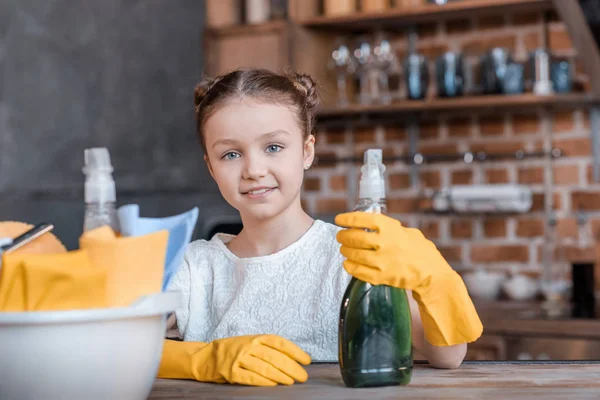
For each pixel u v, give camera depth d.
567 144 3.01
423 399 0.76
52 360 0.69
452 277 0.88
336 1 3.12
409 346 0.85
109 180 0.78
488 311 2.53
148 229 0.80
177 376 0.93
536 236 3.03
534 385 0.82
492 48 3.02
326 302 1.25
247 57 3.13
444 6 2.91
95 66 2.69
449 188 3.01
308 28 3.14
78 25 2.62
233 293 1.33
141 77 2.88
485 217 3.10
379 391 0.81
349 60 3.08
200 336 1.35
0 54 2.32
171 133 3.01
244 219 1.32
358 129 3.33
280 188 1.18
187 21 3.13
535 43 3.02
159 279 0.76
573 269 2.70
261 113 1.15
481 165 3.12
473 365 0.98
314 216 2.85
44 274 0.68
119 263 0.72
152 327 0.75
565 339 2.35
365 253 0.82
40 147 2.46
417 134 3.24
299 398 0.78
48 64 2.50
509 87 2.87
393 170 3.26
